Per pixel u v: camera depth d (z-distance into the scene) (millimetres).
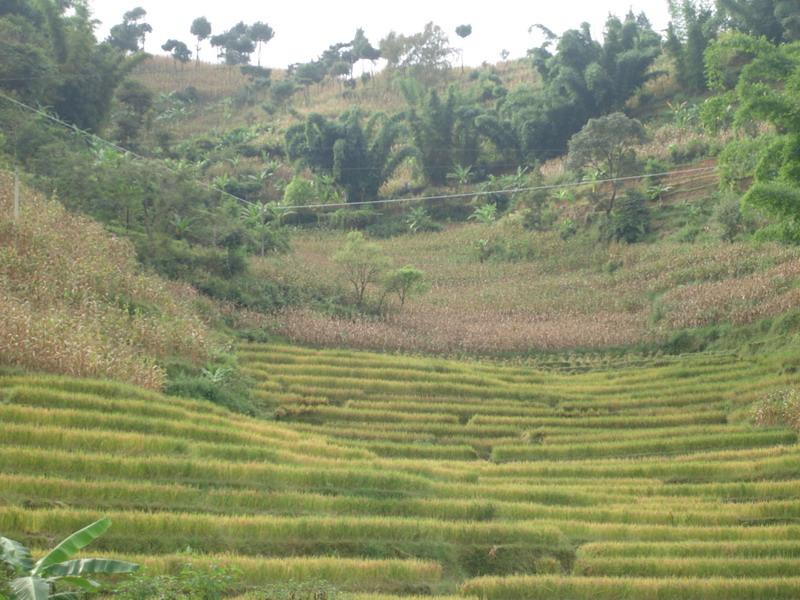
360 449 24516
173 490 18391
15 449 18609
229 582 13961
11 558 12250
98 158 45656
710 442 26469
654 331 37594
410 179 70125
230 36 110875
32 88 52094
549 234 53062
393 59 94438
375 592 16219
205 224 42719
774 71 24406
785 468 23719
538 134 68562
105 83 57719
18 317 24391
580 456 26453
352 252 41250
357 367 33156
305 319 37281
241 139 77938
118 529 16438
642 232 49688
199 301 35344
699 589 16828
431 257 53844
